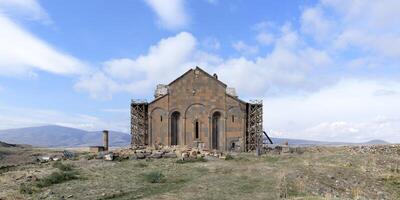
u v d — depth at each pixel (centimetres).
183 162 4794
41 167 4372
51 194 2933
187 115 7056
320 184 3653
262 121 7188
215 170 4188
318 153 5819
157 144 6894
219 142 7088
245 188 3212
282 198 2788
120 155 5103
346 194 3538
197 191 3077
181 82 7100
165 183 3450
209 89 7106
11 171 4053
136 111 7112
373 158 5084
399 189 4094
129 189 3164
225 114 7081
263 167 4331
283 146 7150
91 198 2833
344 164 4741
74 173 3847
